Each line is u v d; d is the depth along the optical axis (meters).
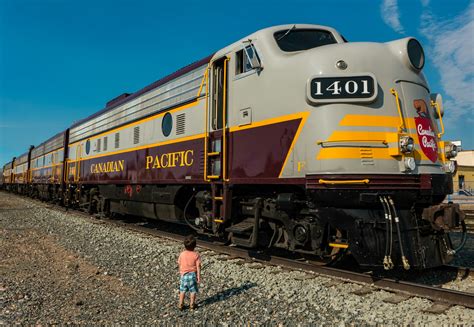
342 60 5.44
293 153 5.69
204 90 7.73
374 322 4.04
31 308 4.60
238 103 6.80
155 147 9.45
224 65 7.17
